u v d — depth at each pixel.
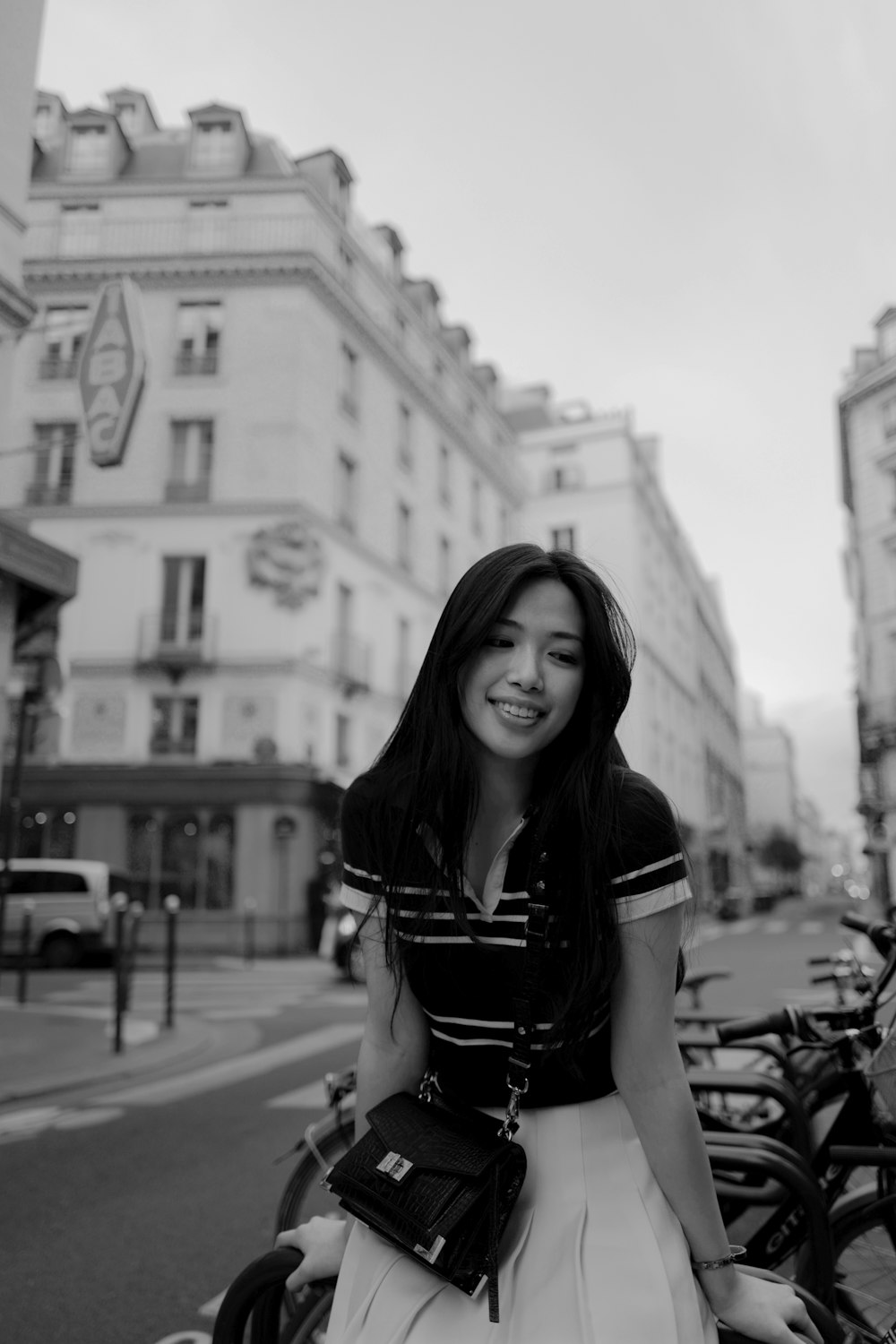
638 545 38.62
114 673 21.66
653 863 1.15
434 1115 1.24
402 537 27.19
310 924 20.86
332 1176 1.22
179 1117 5.79
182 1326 2.85
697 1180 1.18
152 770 21.00
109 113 23.97
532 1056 1.18
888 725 31.55
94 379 11.00
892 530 32.38
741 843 68.62
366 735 24.09
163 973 17.36
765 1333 1.17
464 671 1.24
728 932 30.64
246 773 20.73
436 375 30.16
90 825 21.11
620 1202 1.16
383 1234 1.15
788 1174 1.99
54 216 23.33
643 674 38.75
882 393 33.06
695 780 51.00
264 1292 1.55
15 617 10.65
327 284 23.19
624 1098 1.20
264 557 21.58
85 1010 11.27
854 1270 2.11
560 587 1.24
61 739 21.56
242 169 23.88
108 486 22.25
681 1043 2.81
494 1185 1.12
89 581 21.98
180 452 22.48
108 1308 2.98
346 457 24.14
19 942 17.92
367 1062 1.35
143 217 23.20
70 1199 4.14
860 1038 2.19
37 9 10.27
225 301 22.72
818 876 128.38
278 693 21.22
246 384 22.33
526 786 1.26
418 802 1.21
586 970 1.12
